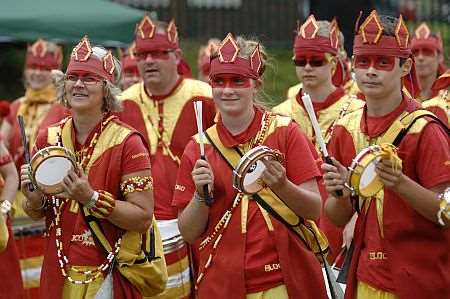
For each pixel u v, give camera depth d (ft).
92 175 42.04
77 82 42.04
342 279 41.86
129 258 42.29
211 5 139.54
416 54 67.41
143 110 59.98
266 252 40.75
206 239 41.70
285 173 39.55
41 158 40.37
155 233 43.55
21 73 119.96
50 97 77.46
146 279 42.91
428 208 38.65
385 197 39.96
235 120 41.55
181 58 63.00
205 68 81.10
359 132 41.22
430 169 39.17
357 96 62.64
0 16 77.61
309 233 41.60
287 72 117.50
